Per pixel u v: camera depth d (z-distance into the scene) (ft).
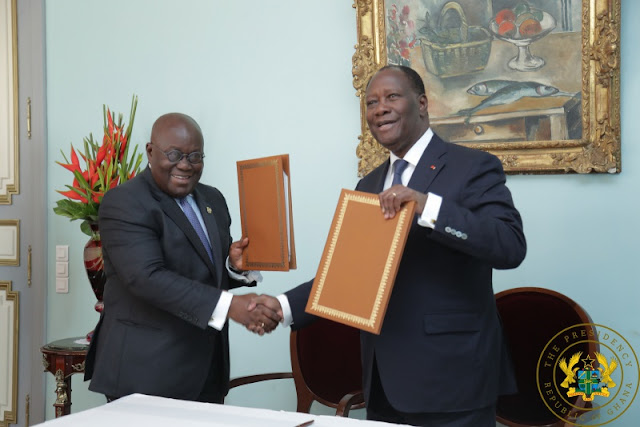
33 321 12.49
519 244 6.10
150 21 11.70
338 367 9.64
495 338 6.51
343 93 10.43
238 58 11.10
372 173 7.23
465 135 9.55
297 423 5.17
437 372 6.15
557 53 8.99
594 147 8.80
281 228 6.95
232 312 6.68
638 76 8.73
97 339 7.36
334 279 5.84
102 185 9.95
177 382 6.88
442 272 6.30
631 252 8.82
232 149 11.17
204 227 7.43
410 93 6.54
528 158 9.18
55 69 12.41
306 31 10.65
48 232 12.46
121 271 6.84
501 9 9.26
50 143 12.47
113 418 5.33
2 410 12.67
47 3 12.44
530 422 8.38
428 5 9.67
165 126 6.97
